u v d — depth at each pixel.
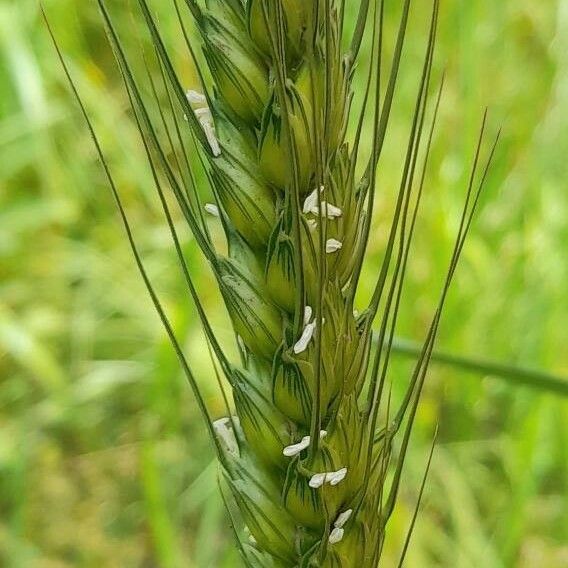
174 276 0.37
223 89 0.13
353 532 0.14
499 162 0.35
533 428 0.29
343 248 0.14
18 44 0.39
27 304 0.39
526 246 0.34
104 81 0.41
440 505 0.31
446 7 0.37
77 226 0.40
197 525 0.33
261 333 0.14
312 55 0.13
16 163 0.41
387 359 0.14
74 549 0.33
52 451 0.35
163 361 0.31
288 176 0.13
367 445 0.14
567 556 0.29
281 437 0.14
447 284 0.14
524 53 0.40
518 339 0.33
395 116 0.36
